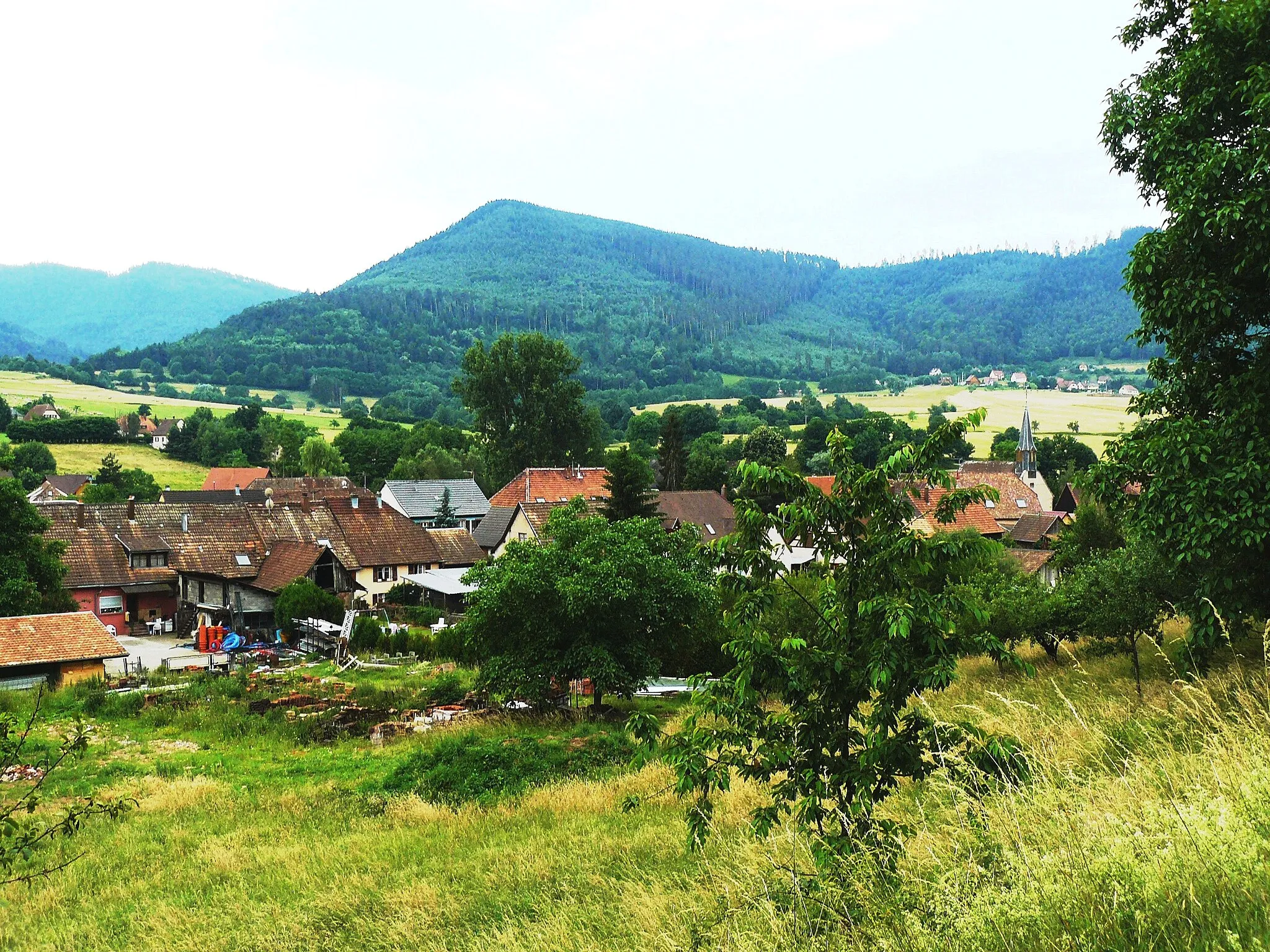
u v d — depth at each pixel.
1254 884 4.34
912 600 7.11
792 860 7.48
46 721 27.59
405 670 37.72
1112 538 37.28
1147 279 13.41
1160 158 13.49
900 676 7.14
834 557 8.23
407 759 22.41
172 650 46.91
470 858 13.20
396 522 59.38
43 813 18.28
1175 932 4.19
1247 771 5.66
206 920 11.89
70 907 13.26
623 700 29.73
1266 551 12.54
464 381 88.94
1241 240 12.03
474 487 87.12
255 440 141.12
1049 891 4.64
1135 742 8.75
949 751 7.04
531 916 10.15
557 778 18.70
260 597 52.06
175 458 140.00
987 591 24.89
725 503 72.00
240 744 25.17
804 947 5.55
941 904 5.04
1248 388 12.27
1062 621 23.25
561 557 27.06
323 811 17.72
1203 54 12.65
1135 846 4.97
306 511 59.19
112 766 22.56
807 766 7.48
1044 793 6.41
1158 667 18.33
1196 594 13.17
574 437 88.62
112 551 54.59
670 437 89.50
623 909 9.02
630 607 26.41
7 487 40.31
